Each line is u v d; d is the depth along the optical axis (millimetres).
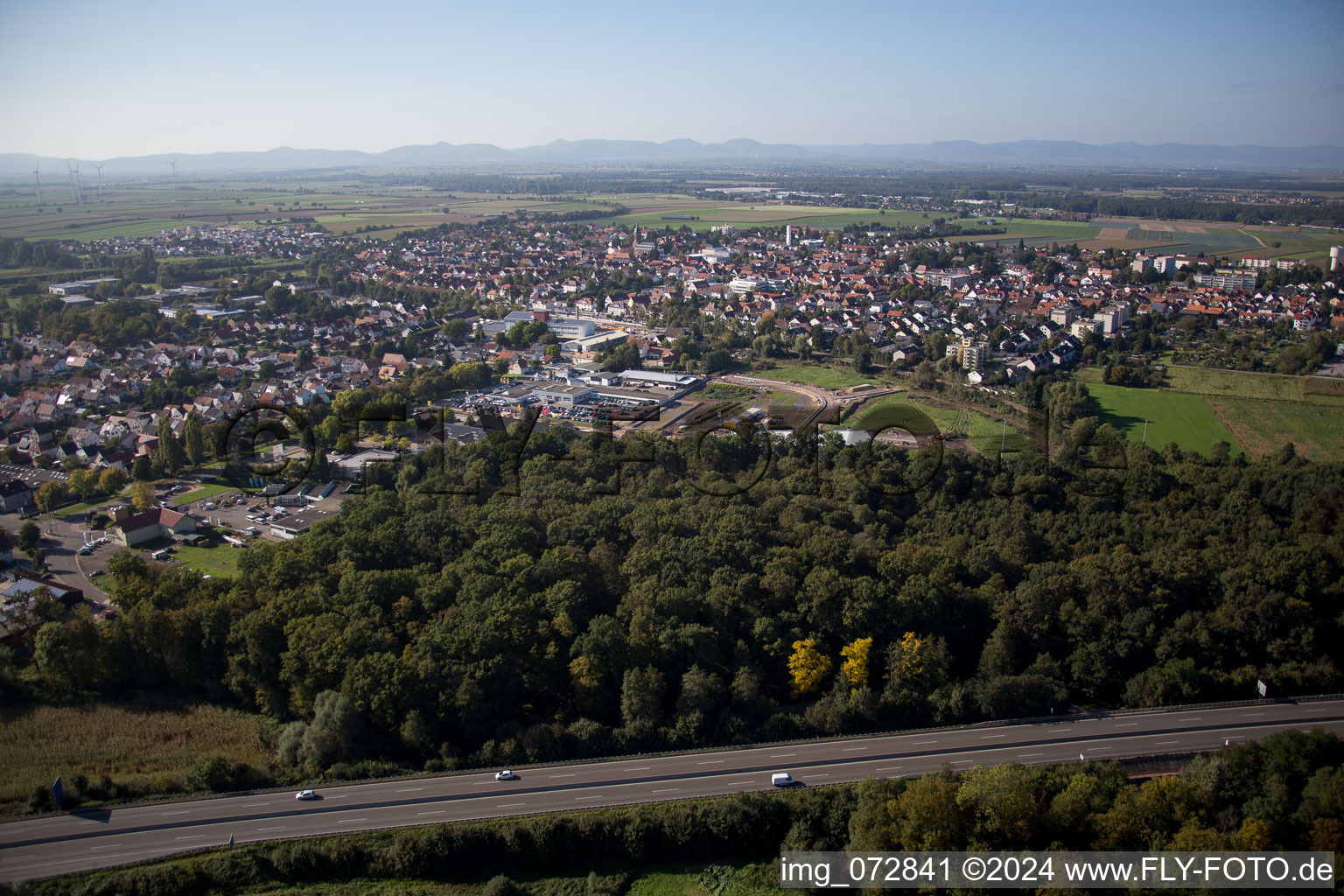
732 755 110625
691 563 140125
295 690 118062
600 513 158500
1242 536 156125
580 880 95375
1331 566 140000
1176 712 117875
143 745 114312
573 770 108000
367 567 144875
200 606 129250
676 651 123438
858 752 110625
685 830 97938
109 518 192625
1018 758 108688
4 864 92188
